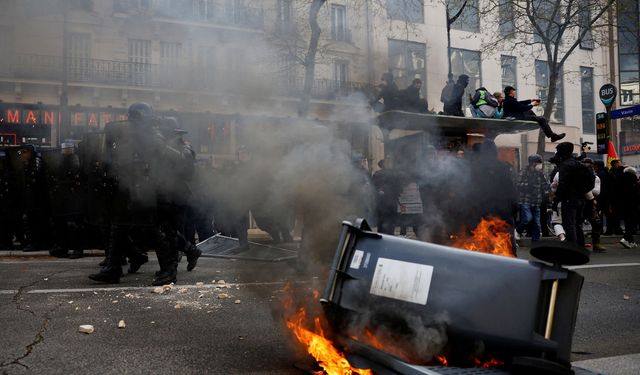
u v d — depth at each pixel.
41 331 3.21
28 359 2.69
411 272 2.17
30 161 7.59
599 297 4.66
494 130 6.88
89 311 3.74
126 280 5.16
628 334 3.47
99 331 3.24
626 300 4.54
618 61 25.80
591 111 24.16
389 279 2.20
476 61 7.53
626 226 9.80
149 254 7.96
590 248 9.41
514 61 13.55
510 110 7.12
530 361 1.86
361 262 2.30
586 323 3.75
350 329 2.25
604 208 10.54
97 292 4.45
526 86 13.82
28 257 7.34
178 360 2.72
